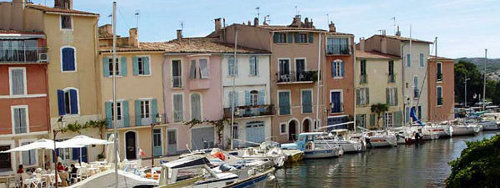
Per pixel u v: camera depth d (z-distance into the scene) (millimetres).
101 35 48594
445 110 72562
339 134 51125
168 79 45625
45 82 40000
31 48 39375
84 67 41688
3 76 38594
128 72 43469
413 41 67250
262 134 51875
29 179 29141
